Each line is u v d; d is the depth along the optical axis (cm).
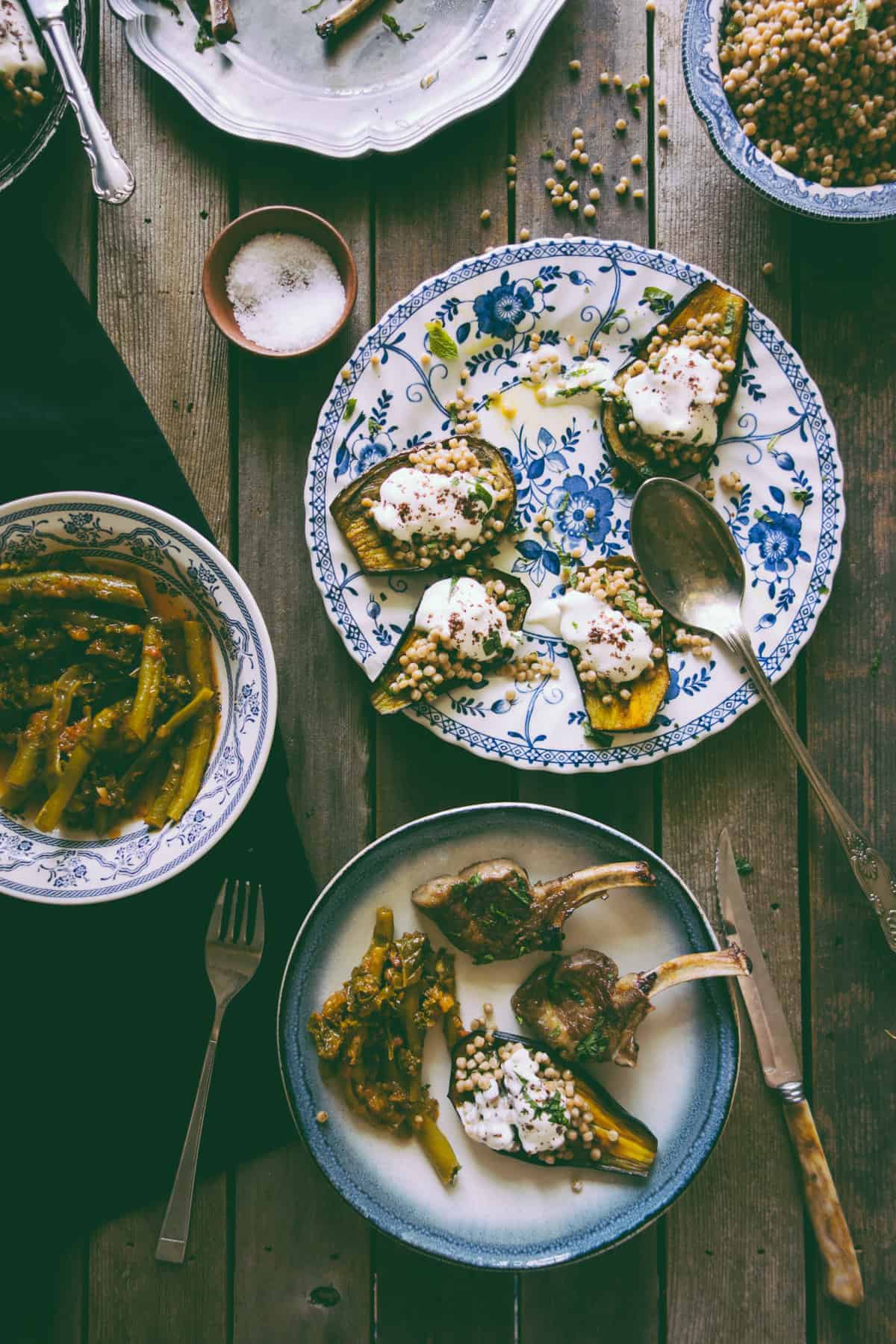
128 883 80
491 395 87
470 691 85
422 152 88
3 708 81
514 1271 81
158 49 86
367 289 88
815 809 88
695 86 83
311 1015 83
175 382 88
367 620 85
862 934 88
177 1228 83
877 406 88
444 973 84
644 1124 84
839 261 88
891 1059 88
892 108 84
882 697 88
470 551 85
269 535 88
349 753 88
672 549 86
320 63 87
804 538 86
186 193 88
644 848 83
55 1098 86
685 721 85
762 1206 87
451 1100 84
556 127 88
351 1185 83
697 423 84
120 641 82
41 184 88
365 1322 87
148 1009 86
